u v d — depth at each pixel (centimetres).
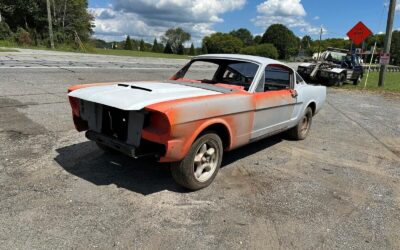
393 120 958
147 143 373
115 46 7469
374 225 366
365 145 679
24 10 3659
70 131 592
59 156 481
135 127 366
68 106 757
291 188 442
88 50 3838
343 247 322
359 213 390
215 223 344
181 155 370
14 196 366
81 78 1166
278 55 8319
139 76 1372
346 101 1280
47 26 3738
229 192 416
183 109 358
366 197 434
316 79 1883
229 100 421
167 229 327
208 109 389
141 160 489
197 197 396
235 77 514
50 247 288
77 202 363
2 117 636
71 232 310
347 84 2055
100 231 315
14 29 3603
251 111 464
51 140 541
